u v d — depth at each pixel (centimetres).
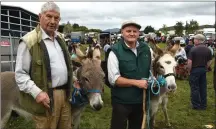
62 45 352
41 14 331
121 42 370
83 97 402
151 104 493
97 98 375
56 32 355
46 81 327
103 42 2459
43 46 324
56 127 363
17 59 325
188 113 773
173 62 477
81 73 391
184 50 1369
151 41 516
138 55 368
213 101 920
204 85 817
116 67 358
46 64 324
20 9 1087
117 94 370
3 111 422
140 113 386
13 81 426
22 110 409
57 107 345
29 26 1202
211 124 690
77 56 416
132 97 366
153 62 491
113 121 379
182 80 1343
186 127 661
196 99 817
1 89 422
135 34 361
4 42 913
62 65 345
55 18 330
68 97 362
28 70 329
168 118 667
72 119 425
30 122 630
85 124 656
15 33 1078
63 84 352
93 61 399
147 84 359
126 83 354
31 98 337
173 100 923
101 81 382
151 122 514
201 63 799
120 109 368
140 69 367
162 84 464
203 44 812
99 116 723
